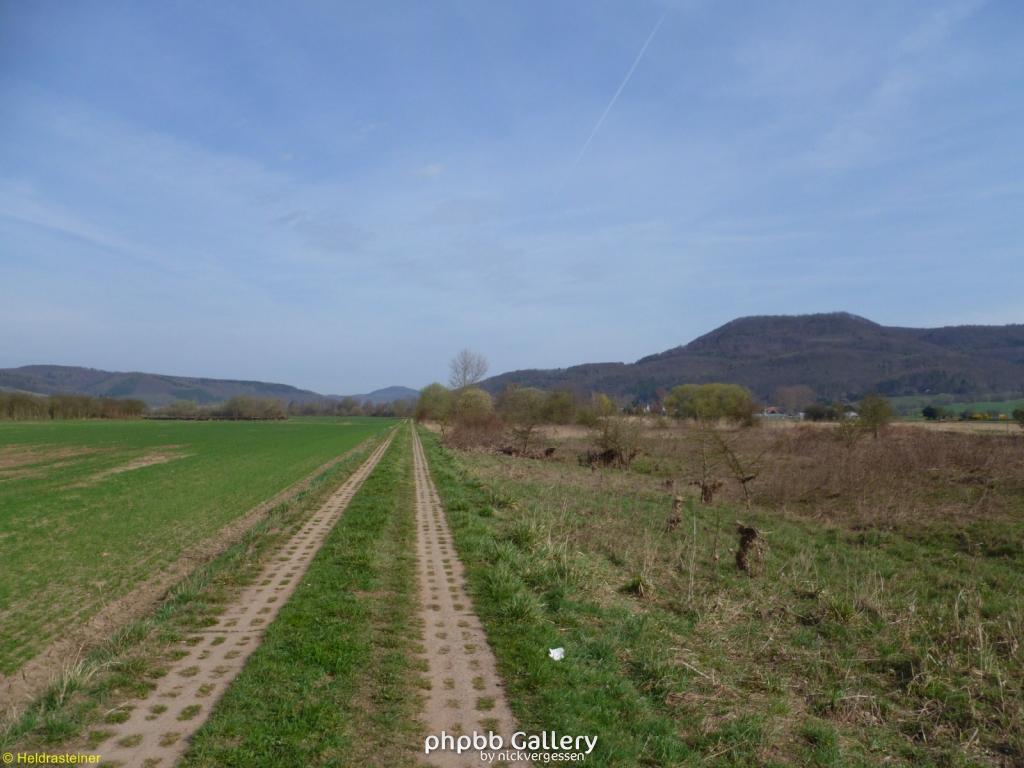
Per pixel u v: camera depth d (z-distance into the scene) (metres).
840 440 31.20
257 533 13.23
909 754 5.57
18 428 73.12
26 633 8.08
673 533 14.46
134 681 5.70
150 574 10.93
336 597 8.27
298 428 87.12
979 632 7.83
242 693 5.40
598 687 5.97
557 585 9.29
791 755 5.24
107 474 28.16
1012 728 6.03
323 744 4.62
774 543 14.09
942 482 20.80
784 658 7.38
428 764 4.48
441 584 9.21
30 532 14.63
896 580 11.24
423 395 93.38
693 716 5.65
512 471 28.14
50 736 4.71
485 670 6.18
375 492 19.73
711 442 24.89
